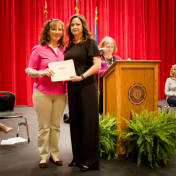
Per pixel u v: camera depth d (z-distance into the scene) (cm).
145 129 212
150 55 785
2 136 320
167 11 806
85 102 197
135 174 189
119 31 739
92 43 197
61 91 207
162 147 207
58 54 208
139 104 231
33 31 634
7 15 602
